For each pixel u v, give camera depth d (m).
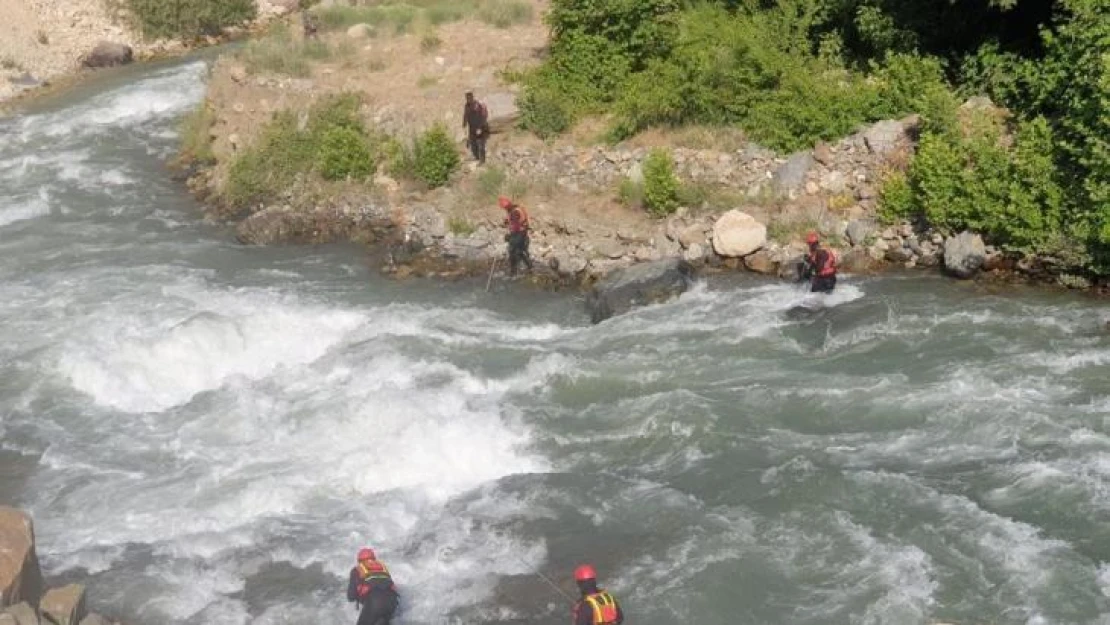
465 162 28.72
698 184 26.22
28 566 14.98
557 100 29.64
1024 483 16.72
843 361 20.34
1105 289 21.92
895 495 16.73
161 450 19.70
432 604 15.72
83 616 15.14
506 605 15.64
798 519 16.55
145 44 47.22
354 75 33.81
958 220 23.62
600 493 17.70
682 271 23.81
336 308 24.20
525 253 25.20
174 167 33.22
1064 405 18.31
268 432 19.86
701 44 29.03
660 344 21.58
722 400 19.53
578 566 16.22
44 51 44.53
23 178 32.84
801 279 23.33
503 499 17.78
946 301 22.06
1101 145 22.25
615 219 26.09
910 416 18.58
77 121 37.41
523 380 20.83
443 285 25.16
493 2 39.84
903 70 26.86
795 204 25.38
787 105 26.81
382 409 19.91
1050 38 24.59
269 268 26.55
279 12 51.38
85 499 18.47
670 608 15.23
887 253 24.02
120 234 28.95
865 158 25.62
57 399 21.50
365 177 29.14
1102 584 14.81
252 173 30.30
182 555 17.02
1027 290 22.27
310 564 16.69
